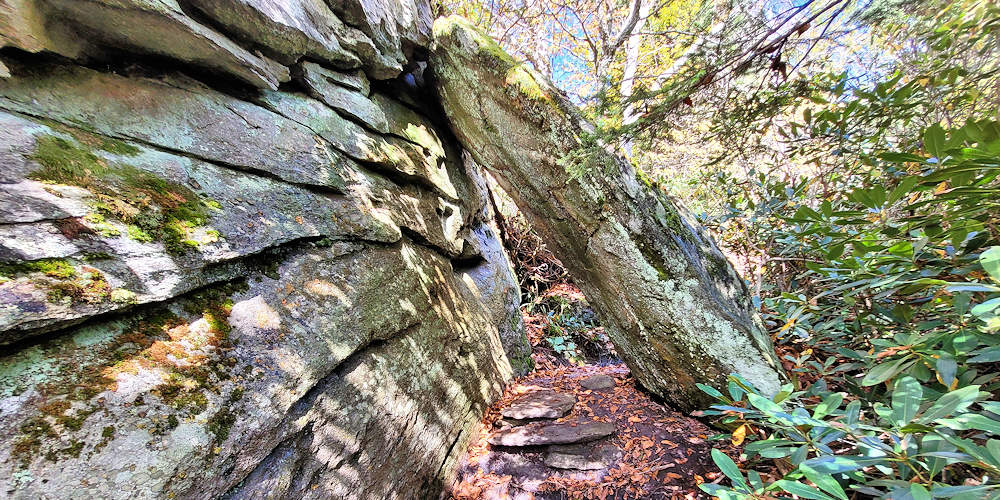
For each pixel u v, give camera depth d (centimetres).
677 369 313
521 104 335
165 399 123
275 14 208
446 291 348
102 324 120
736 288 317
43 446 95
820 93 216
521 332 507
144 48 167
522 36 783
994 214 139
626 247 319
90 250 120
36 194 115
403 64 367
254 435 143
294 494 153
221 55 185
